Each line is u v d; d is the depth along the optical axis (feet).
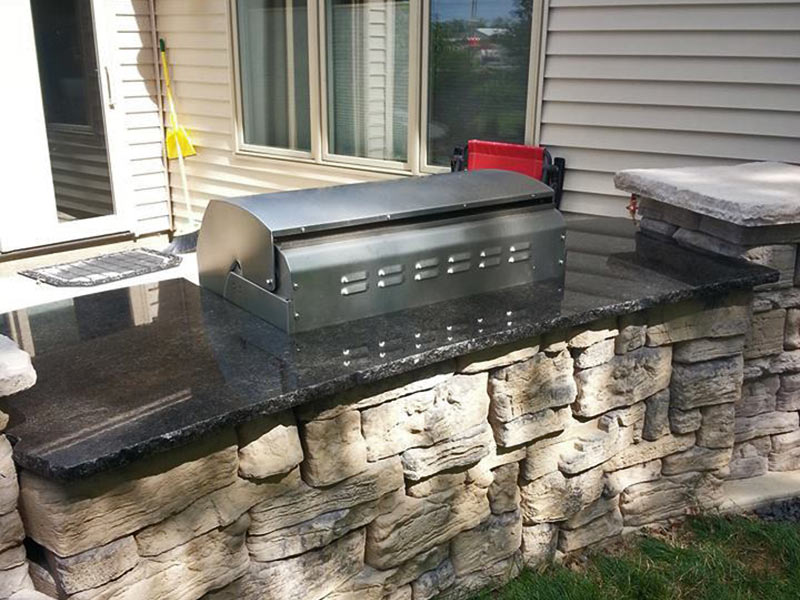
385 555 6.17
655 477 7.96
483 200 7.16
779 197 7.86
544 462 7.07
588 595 6.79
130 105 18.10
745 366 8.32
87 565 4.59
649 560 7.38
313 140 15.69
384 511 6.13
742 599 6.76
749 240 8.09
